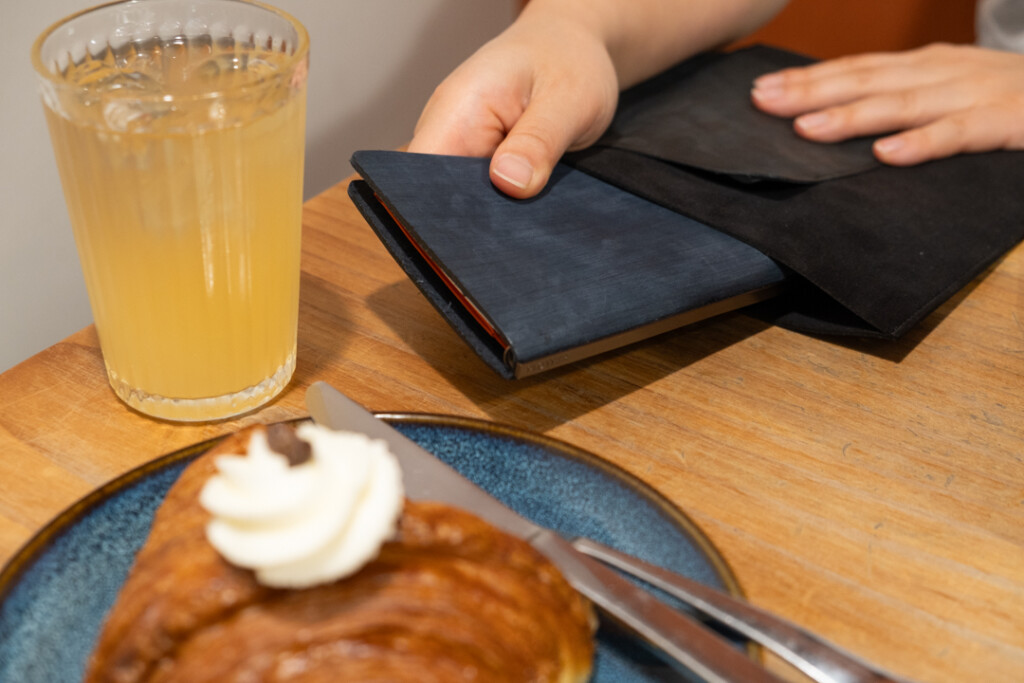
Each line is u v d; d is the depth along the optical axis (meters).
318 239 0.56
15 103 0.61
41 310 0.67
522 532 0.39
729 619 0.37
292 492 0.35
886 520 0.44
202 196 0.42
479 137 0.55
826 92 0.63
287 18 0.45
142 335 0.44
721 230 0.51
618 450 0.46
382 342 0.51
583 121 0.55
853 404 0.49
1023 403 0.49
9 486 0.43
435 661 0.34
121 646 0.35
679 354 0.51
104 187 0.42
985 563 0.42
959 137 0.59
